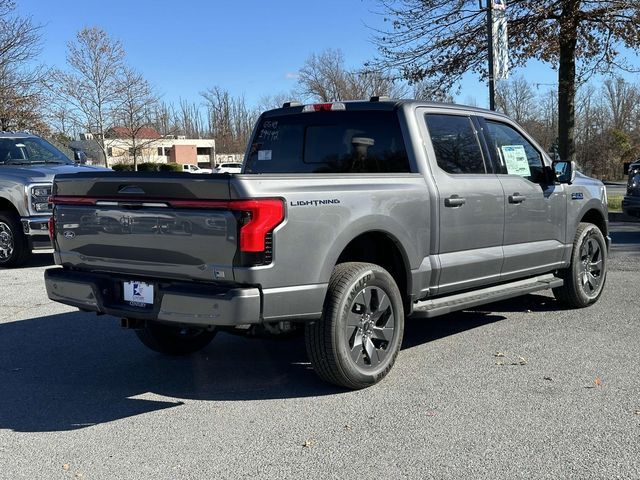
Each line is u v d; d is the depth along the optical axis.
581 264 6.84
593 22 14.88
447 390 4.55
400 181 4.83
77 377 5.07
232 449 3.71
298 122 5.86
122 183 4.32
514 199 5.80
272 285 4.00
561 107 15.74
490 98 11.30
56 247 4.91
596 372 4.86
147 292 4.29
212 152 79.06
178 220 4.09
